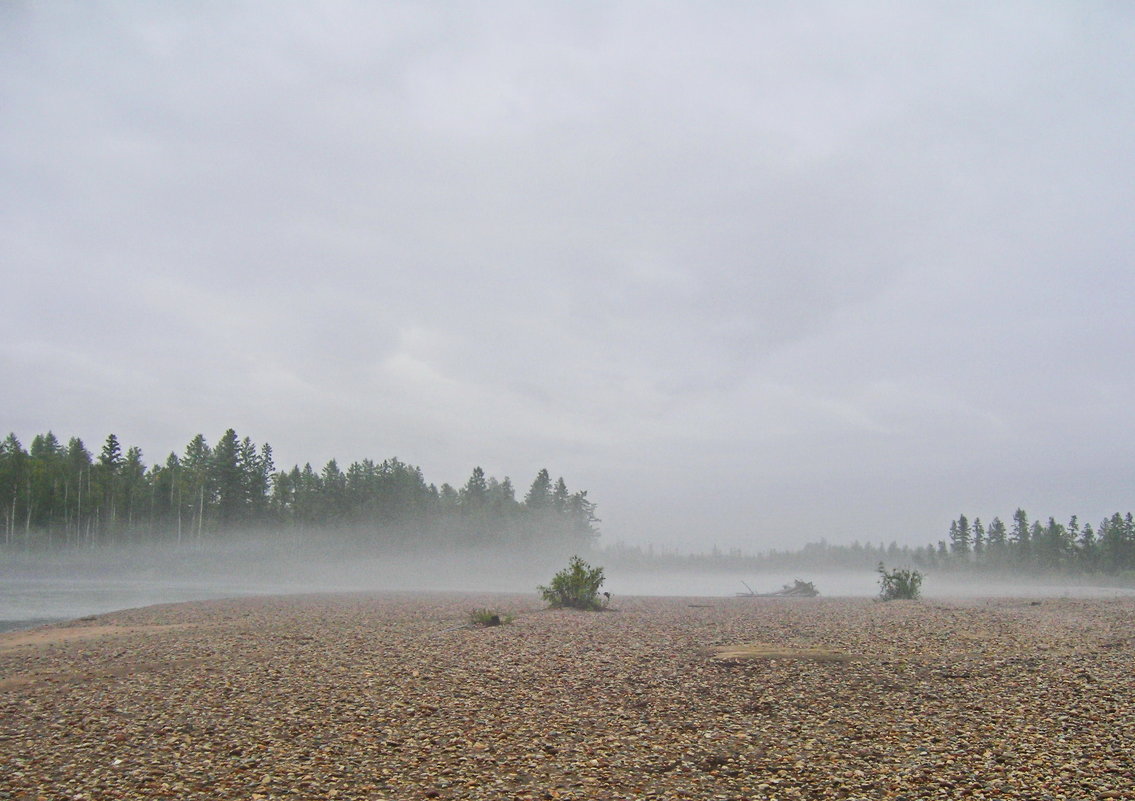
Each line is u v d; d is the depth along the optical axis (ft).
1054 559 413.59
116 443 400.06
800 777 36.60
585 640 78.07
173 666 65.10
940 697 51.16
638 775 37.11
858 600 149.69
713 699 51.78
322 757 39.24
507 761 39.01
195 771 37.06
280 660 66.95
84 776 36.37
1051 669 59.06
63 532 347.97
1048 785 34.30
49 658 71.82
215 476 378.73
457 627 91.81
